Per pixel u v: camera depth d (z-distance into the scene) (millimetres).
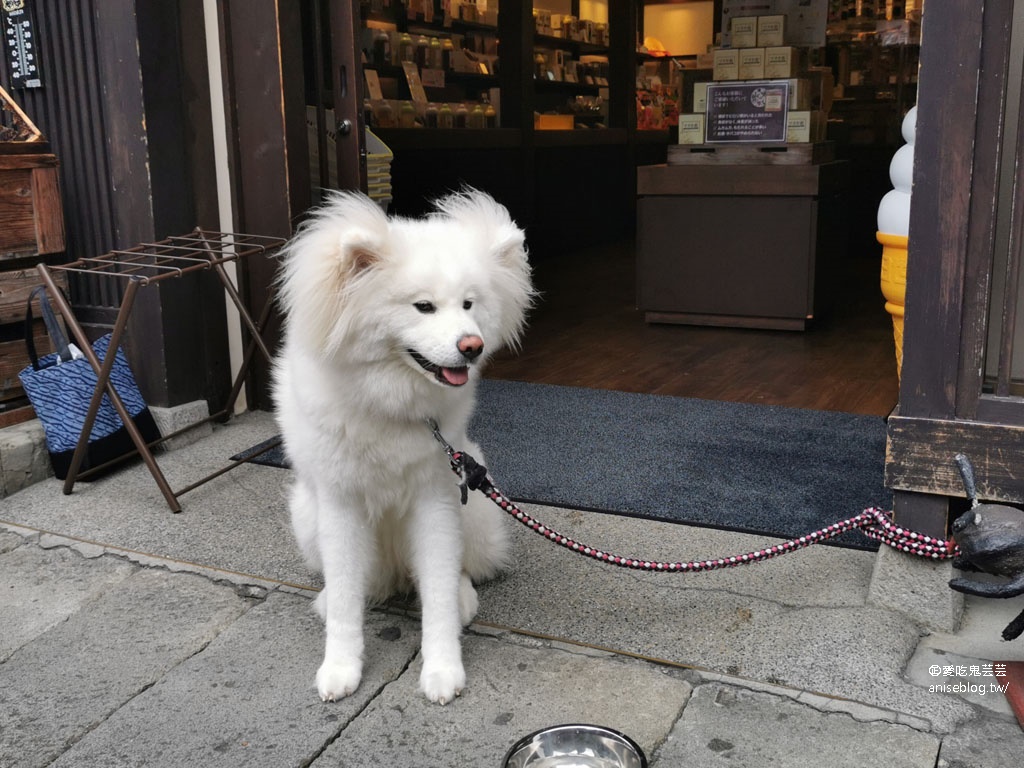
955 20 2133
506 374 5164
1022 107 2129
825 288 6430
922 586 2412
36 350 3844
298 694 2207
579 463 3688
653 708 2117
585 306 7203
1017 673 2162
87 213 4027
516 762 1832
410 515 2334
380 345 2025
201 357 4125
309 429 2199
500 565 2691
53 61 3945
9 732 2090
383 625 2510
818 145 6105
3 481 3453
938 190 2219
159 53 3789
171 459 3789
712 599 2584
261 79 3990
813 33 6430
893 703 2105
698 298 6367
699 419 4258
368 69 7504
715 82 6227
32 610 2643
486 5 8867
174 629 2518
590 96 10617
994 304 2570
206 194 4066
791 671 2236
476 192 2328
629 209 11312
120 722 2115
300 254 2027
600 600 2596
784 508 3189
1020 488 2244
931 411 2332
